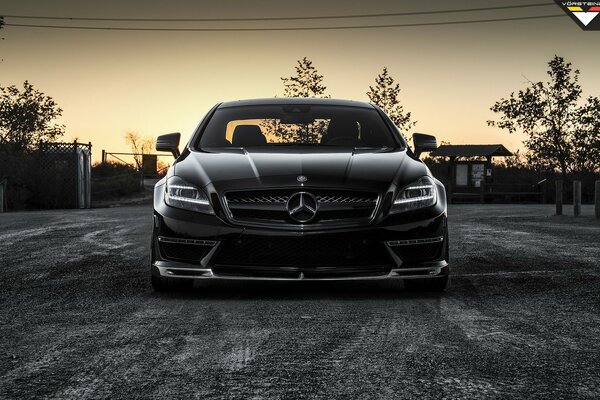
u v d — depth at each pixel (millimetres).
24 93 30766
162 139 6324
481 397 2855
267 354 3527
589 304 4910
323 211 4992
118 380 3102
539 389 2965
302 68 34469
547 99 35969
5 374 3211
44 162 22875
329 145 5930
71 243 9219
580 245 8930
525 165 37688
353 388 2969
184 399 2834
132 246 8797
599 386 3012
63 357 3502
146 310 4699
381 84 35531
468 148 38406
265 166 5215
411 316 4465
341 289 5520
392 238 5008
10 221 13664
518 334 3977
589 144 34531
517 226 12383
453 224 12891
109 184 31156
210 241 5020
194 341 3811
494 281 5941
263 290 5473
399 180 5172
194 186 5172
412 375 3158
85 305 4918
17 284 5922
